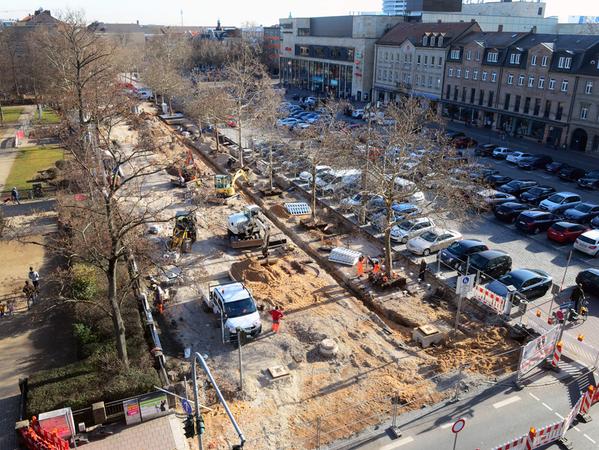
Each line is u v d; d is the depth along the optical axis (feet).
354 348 80.33
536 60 222.69
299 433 62.49
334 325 86.33
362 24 332.39
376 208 127.24
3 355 77.30
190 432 45.70
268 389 70.85
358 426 63.46
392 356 78.38
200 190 151.84
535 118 226.38
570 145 215.10
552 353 74.95
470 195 103.86
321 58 382.42
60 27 193.16
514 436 61.05
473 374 73.26
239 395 69.46
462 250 106.83
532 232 126.41
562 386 70.33
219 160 196.44
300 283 102.47
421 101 211.82
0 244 116.37
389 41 318.24
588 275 95.61
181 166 170.40
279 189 160.76
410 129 119.24
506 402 67.15
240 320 83.05
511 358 77.05
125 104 180.75
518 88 234.17
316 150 147.95
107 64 200.75
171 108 293.84
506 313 87.51
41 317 87.81
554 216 129.59
